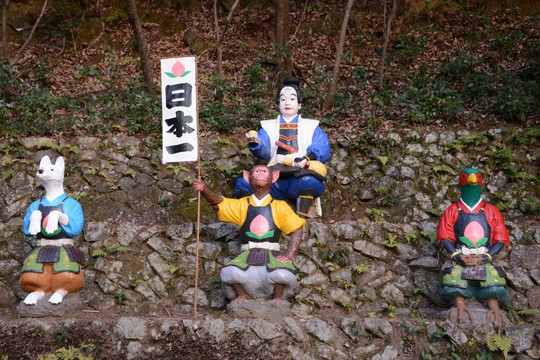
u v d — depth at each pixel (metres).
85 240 7.58
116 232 7.58
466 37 12.16
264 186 6.77
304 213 7.41
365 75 10.59
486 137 8.88
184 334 6.27
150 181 8.59
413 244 7.44
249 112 9.74
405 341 6.38
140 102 9.68
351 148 8.90
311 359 6.25
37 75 11.14
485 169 8.55
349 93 10.72
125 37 12.72
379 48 11.94
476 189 6.79
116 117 9.77
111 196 8.39
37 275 6.64
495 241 6.69
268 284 6.46
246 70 10.71
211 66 11.95
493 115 9.41
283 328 6.32
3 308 7.28
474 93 9.88
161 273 7.30
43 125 9.30
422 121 9.39
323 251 7.32
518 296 6.89
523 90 9.96
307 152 7.56
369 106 10.09
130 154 8.88
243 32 12.79
